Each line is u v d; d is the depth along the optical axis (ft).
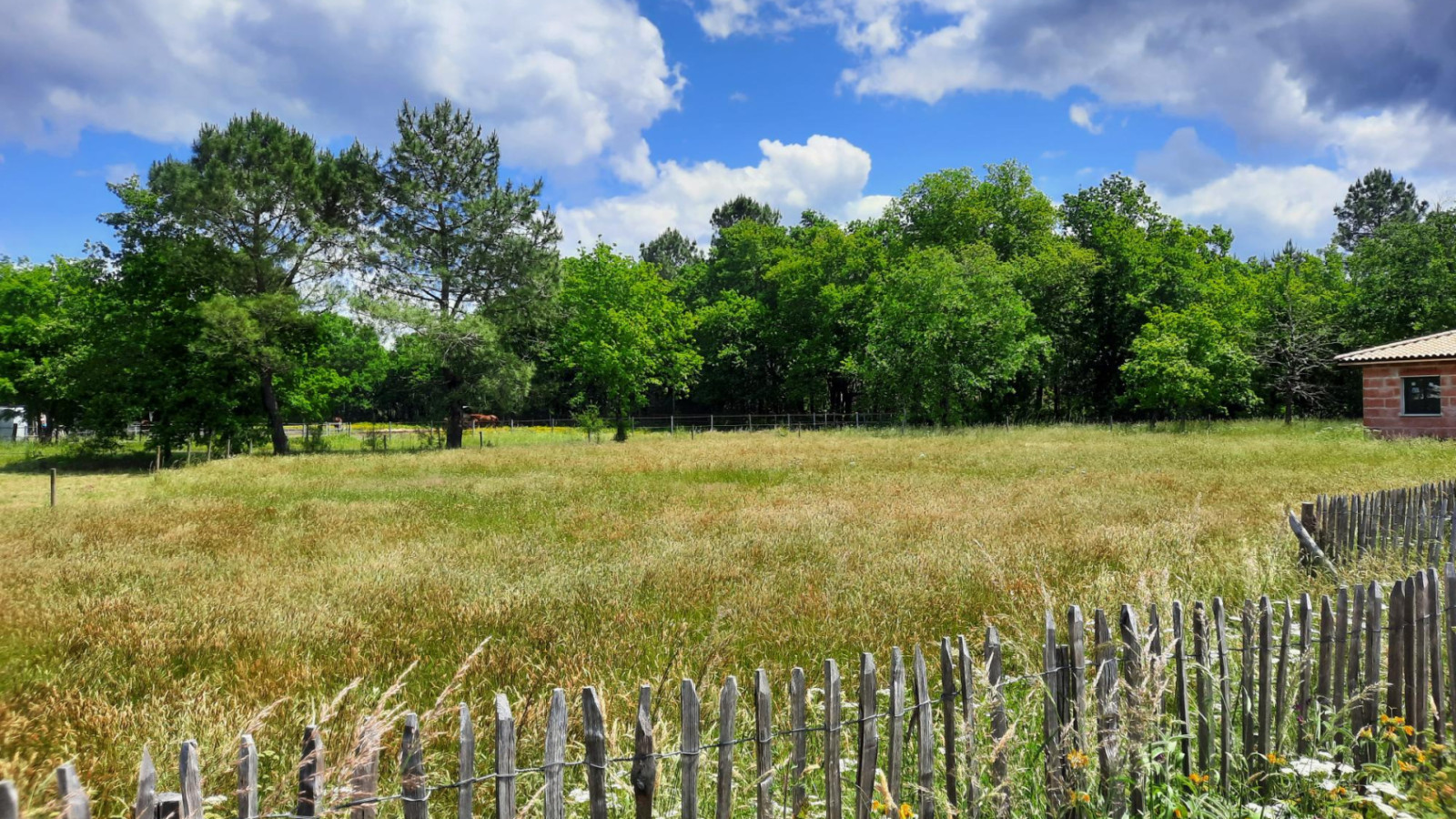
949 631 20.30
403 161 115.75
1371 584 11.98
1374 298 125.18
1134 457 66.85
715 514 39.68
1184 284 146.41
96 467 94.53
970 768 9.41
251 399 107.96
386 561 29.73
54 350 130.93
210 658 18.94
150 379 98.43
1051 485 48.83
